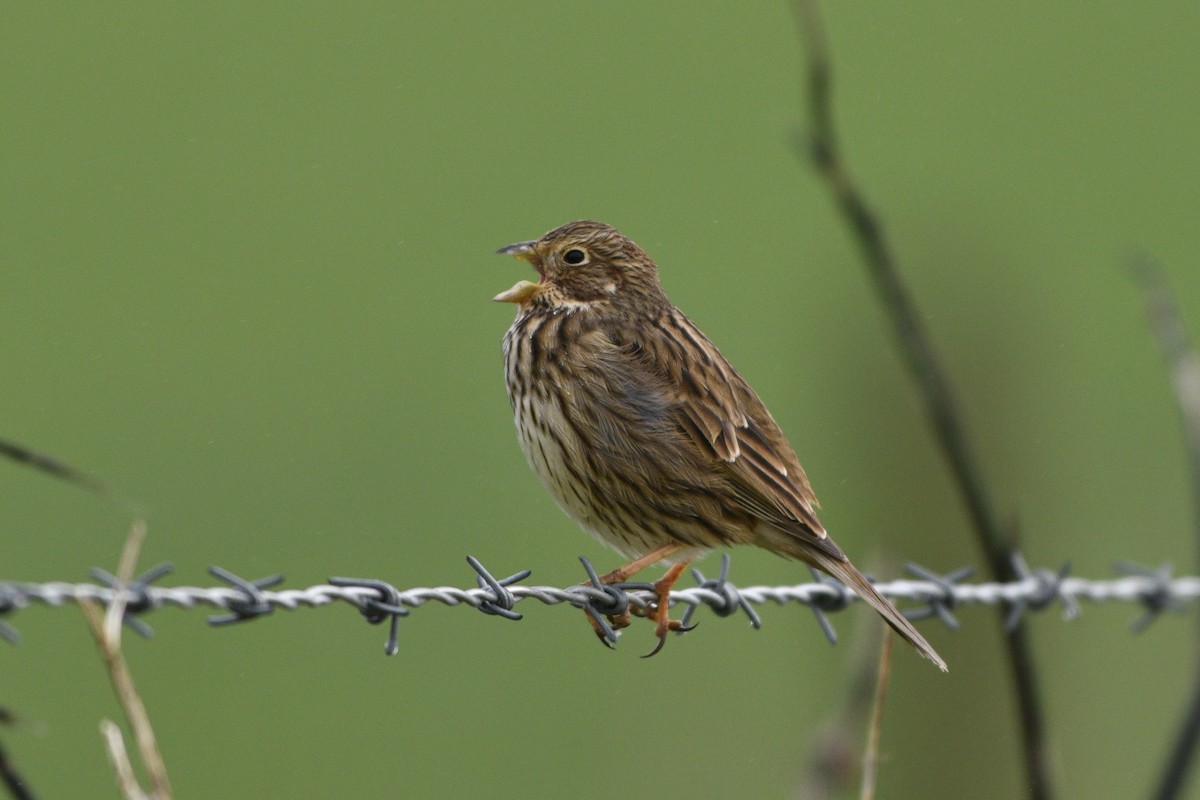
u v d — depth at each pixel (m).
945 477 13.46
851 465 14.03
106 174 19.72
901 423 13.91
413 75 21.73
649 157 20.45
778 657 14.65
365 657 14.32
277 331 17.47
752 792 13.47
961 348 14.96
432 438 16.20
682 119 21.00
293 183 19.67
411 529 14.96
